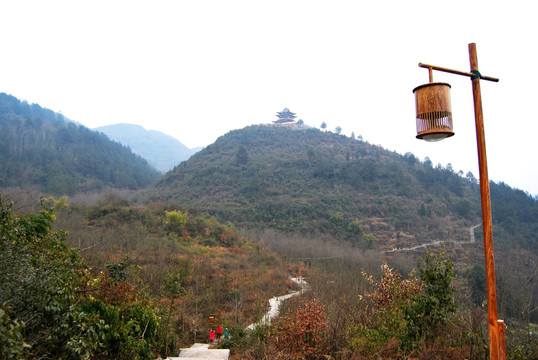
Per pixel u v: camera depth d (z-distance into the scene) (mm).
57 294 4180
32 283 3928
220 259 25016
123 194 60844
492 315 3254
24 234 5129
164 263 20406
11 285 3777
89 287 5336
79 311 4406
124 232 25609
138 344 4898
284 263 28609
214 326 12164
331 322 6402
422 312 5504
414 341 5277
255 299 16688
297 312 6148
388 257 34219
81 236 20250
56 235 6141
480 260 32188
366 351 5273
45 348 3793
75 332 4098
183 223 31109
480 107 3473
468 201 55125
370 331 5711
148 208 34719
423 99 3393
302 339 5738
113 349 4676
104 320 4609
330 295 13461
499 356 3168
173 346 6809
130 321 4945
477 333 5090
